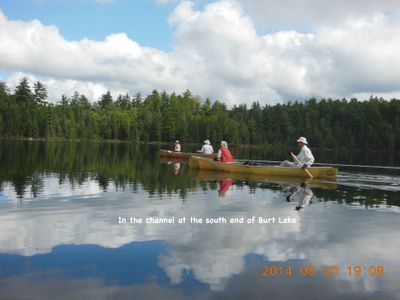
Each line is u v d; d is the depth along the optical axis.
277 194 10.73
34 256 5.38
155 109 111.00
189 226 7.02
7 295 4.20
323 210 8.55
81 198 9.66
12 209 8.26
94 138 87.00
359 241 6.23
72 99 117.94
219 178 14.51
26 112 73.81
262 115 105.94
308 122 94.62
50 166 17.92
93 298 4.17
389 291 4.49
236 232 6.66
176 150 29.95
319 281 4.73
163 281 4.62
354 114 94.12
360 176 15.83
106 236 6.34
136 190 11.10
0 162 19.08
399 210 8.62
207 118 98.25
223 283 4.61
